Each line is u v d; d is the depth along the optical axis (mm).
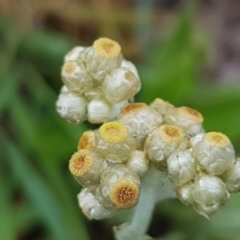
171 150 75
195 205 75
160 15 195
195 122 81
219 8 208
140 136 77
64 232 136
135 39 184
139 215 88
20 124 151
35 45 168
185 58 151
